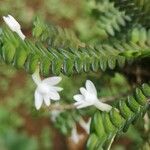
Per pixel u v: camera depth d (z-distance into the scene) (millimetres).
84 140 166
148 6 131
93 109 143
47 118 398
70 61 105
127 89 149
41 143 391
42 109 123
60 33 123
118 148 350
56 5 452
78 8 445
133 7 133
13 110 403
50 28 121
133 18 138
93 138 96
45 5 454
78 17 438
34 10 444
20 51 96
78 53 108
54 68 103
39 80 108
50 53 103
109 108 109
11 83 411
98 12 158
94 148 96
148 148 127
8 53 95
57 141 391
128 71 138
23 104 405
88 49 111
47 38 118
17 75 411
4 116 399
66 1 453
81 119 150
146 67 136
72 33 130
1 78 411
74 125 152
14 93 408
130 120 101
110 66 113
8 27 99
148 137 129
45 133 394
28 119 399
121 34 141
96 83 146
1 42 95
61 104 137
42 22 119
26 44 97
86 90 111
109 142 97
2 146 354
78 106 111
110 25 143
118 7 136
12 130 379
